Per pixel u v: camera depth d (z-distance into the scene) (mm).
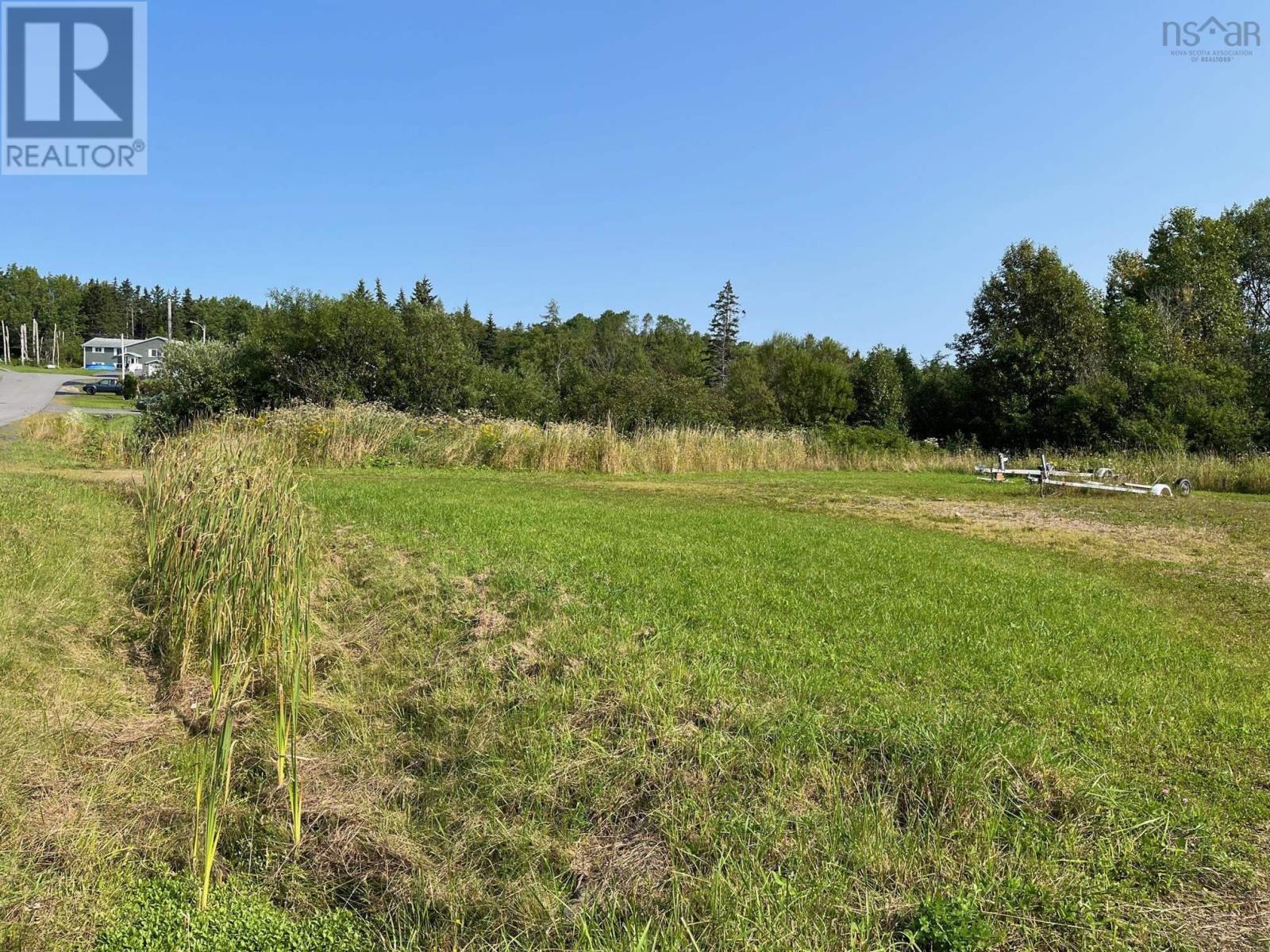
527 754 4062
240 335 27438
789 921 2900
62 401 44344
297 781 3721
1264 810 3627
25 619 5465
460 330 29141
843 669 5051
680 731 4109
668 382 28562
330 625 6379
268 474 6895
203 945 3135
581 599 6293
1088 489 17703
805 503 14398
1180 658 5535
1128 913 2992
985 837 3359
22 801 3832
